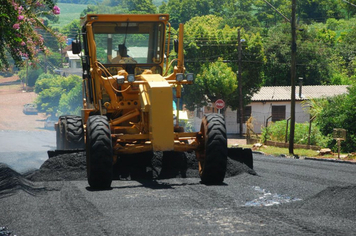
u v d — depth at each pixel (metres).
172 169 14.33
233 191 11.52
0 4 14.93
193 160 14.59
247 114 64.69
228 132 64.44
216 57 64.12
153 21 15.18
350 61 95.56
